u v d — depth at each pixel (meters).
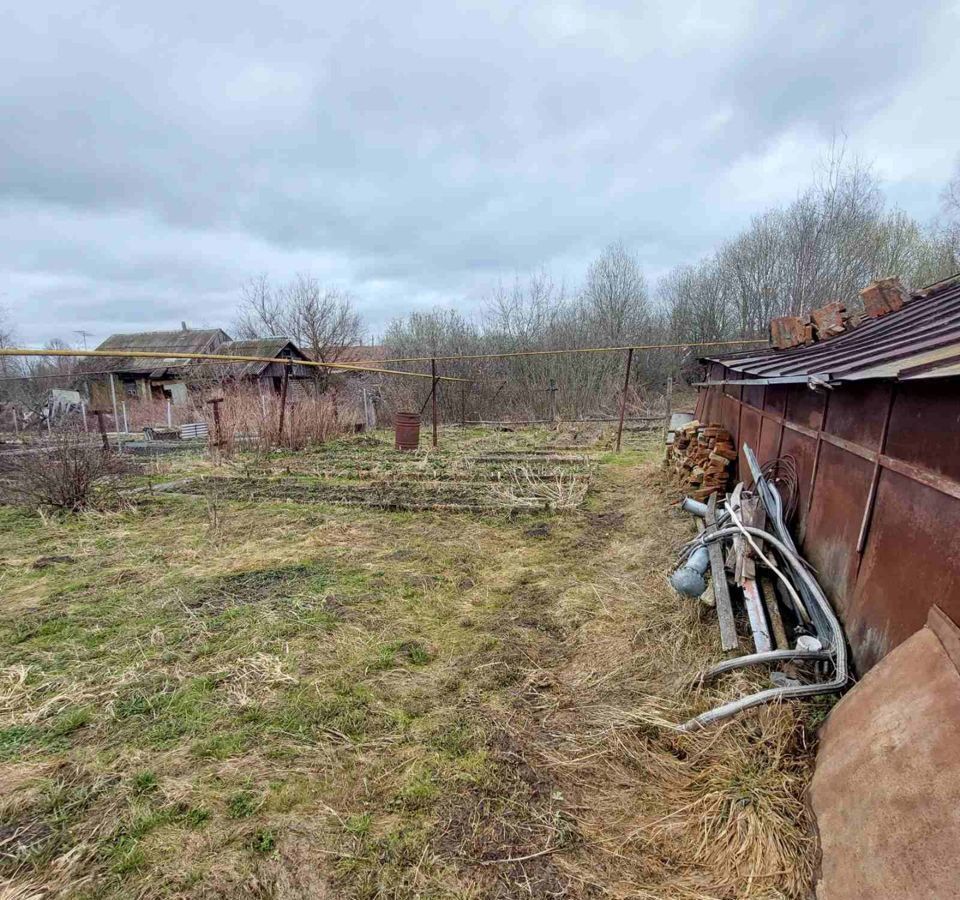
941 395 1.85
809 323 5.02
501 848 1.86
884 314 4.71
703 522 4.81
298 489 7.83
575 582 4.21
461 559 4.81
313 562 4.78
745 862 1.73
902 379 1.80
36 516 6.52
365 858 1.83
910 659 1.76
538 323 21.84
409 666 3.06
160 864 1.80
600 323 22.20
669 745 2.30
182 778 2.19
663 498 6.56
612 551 4.91
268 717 2.59
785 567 3.26
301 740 2.42
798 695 2.28
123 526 6.10
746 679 2.56
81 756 2.33
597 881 1.73
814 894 1.57
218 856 1.83
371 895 1.70
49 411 17.05
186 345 24.94
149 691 2.81
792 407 3.88
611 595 3.90
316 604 3.86
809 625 2.79
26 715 2.61
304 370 22.73
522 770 2.22
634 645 3.15
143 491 7.75
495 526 5.82
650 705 2.55
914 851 1.31
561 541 5.26
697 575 3.25
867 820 1.51
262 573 4.52
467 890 1.71
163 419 20.36
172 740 2.43
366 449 11.63
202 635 3.42
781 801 1.87
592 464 9.23
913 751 1.51
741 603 3.26
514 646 3.25
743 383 3.93
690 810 1.96
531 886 1.72
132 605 3.89
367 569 4.59
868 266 18.47
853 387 2.68
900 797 1.45
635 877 1.74
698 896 1.66
